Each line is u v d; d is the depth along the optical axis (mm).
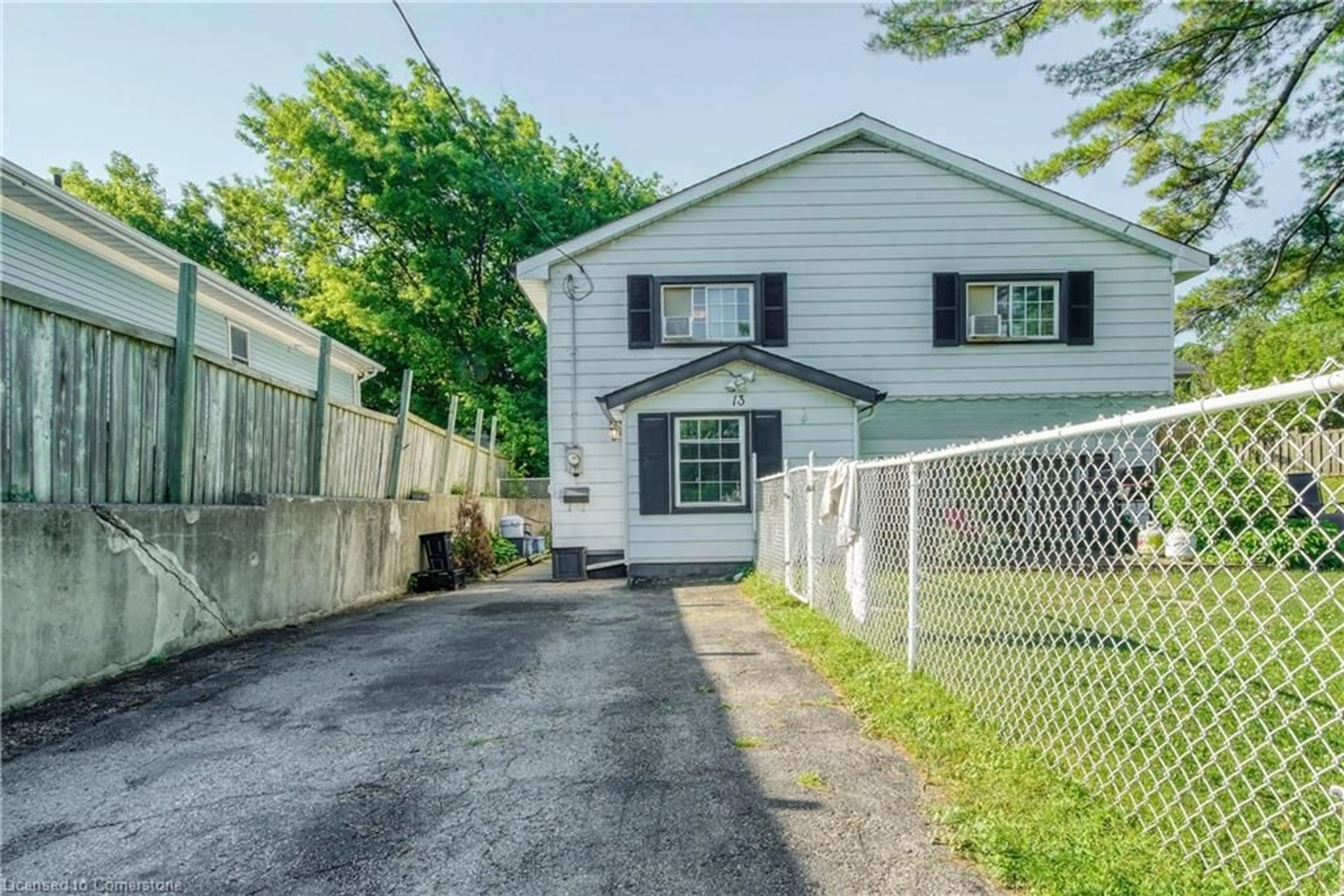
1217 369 19344
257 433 6602
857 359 10867
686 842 2340
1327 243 11953
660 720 3561
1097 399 10820
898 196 10875
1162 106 11523
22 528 3875
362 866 2262
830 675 4242
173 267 10531
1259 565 4977
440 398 26781
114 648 4566
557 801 2678
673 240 10883
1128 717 3117
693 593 8242
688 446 9859
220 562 5715
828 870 2148
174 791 2852
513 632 6078
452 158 23766
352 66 24828
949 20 10547
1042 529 4043
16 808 2713
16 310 4027
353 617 7203
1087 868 2037
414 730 3531
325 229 27328
